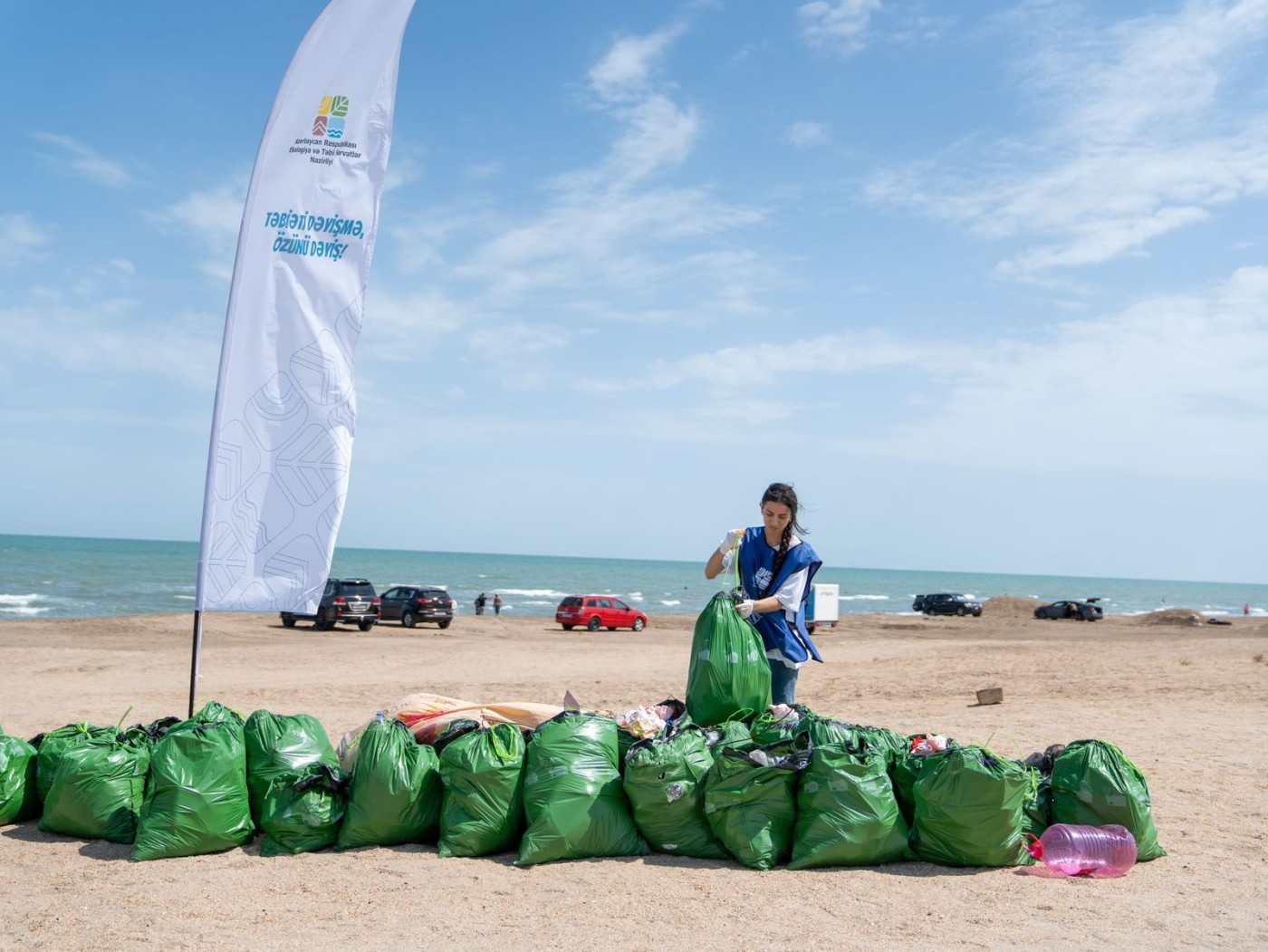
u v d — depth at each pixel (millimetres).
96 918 4617
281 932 4445
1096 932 4602
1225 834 6477
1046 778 6234
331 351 7141
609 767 5824
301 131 7152
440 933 4453
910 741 6352
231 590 6938
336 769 5898
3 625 30359
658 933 4484
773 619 6316
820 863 5461
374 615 34125
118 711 12641
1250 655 23234
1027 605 63469
